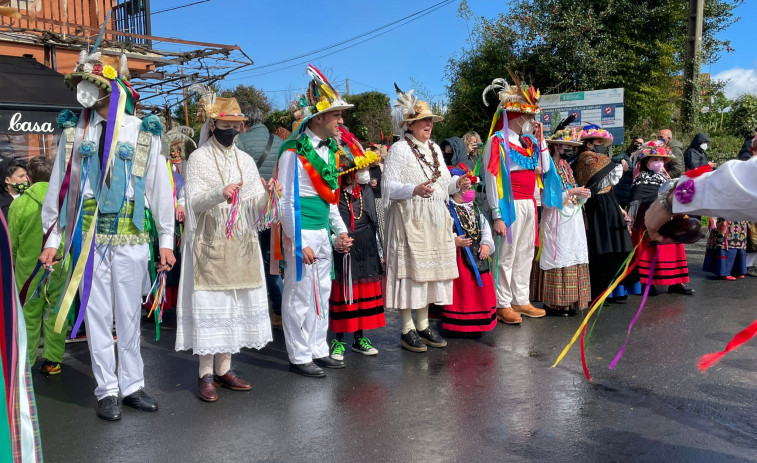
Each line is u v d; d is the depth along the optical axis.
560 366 4.51
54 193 3.55
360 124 24.23
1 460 1.77
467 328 5.14
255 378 4.32
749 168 1.90
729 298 6.66
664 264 6.69
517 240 5.69
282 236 4.30
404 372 4.43
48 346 4.35
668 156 6.38
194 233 3.83
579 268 5.94
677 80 16.30
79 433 3.43
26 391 1.90
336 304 4.68
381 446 3.25
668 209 2.13
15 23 9.17
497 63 16.67
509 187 5.32
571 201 5.87
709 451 3.16
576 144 5.93
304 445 3.27
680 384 4.11
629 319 5.82
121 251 3.54
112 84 3.50
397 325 5.82
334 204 4.43
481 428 3.46
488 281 5.20
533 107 5.42
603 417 3.59
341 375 4.38
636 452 3.15
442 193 4.86
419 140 4.88
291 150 4.13
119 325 3.65
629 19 15.62
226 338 3.85
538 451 3.17
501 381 4.21
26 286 4.11
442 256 4.83
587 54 15.34
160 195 3.64
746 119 18.31
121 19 11.32
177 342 3.91
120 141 3.52
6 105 7.61
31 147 8.28
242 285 3.83
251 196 3.91
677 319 5.79
